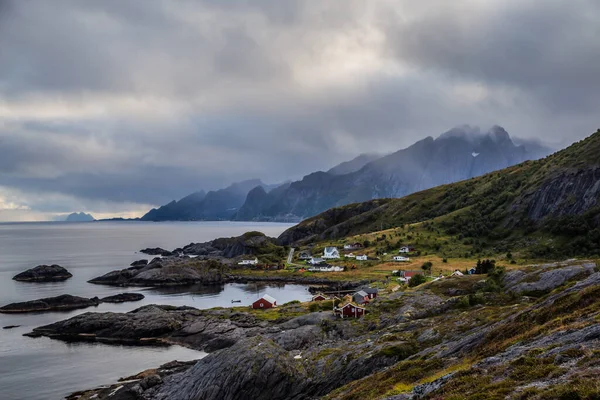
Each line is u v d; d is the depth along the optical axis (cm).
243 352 7631
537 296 9094
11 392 8362
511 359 3656
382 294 13612
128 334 12025
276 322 12144
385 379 5197
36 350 10981
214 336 11606
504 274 10694
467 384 3328
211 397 7106
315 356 7731
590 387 2397
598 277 5216
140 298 18000
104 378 9069
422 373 4912
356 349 7406
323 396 6078
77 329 12456
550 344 3616
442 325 7331
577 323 3816
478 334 5488
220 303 17100
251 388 7019
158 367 9631
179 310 14525
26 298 17700
